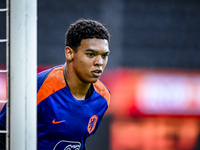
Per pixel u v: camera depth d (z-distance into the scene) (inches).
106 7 915.4
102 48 199.2
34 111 147.2
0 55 819.4
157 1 927.7
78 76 219.3
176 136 816.3
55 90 229.9
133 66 884.0
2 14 833.5
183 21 932.6
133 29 912.3
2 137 233.1
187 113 825.5
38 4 897.5
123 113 816.9
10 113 147.0
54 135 240.2
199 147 815.7
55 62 880.3
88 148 792.3
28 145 146.8
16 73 146.1
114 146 805.2
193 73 881.5
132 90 837.2
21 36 145.1
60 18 900.0
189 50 918.4
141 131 812.6
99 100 260.4
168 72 869.8
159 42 914.1
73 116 241.4
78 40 202.7
